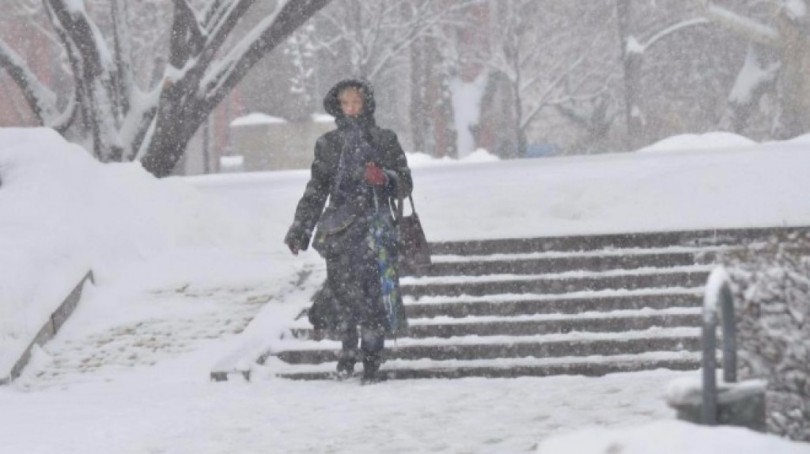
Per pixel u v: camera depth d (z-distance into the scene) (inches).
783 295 557.6
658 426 391.9
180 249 1560.0
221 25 2319.1
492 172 1899.6
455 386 991.6
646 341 1094.4
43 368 1189.1
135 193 1616.6
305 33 5305.1
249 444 783.1
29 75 2511.1
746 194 1497.3
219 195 1841.8
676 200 1517.0
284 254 1510.8
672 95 5831.7
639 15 5772.6
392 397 942.4
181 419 882.8
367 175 1011.3
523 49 6003.9
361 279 1020.5
